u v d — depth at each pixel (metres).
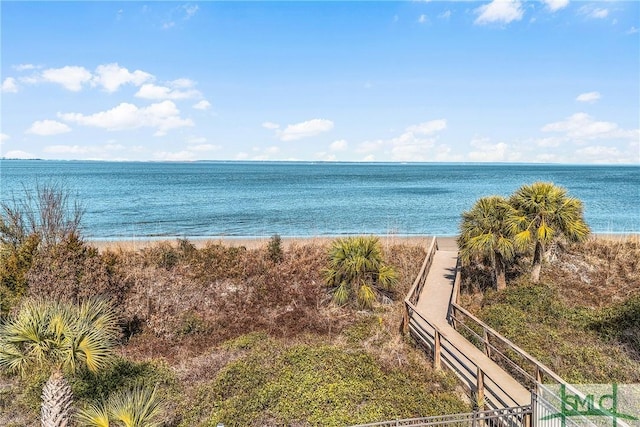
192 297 13.53
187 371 8.83
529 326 10.90
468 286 14.96
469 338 10.39
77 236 14.05
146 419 6.02
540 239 13.16
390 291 14.52
